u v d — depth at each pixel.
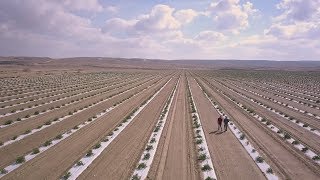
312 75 179.38
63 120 45.25
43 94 75.25
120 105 60.25
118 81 120.31
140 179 23.67
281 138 36.38
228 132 39.06
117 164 26.91
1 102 61.56
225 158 28.89
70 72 166.38
